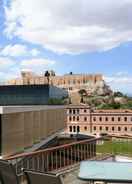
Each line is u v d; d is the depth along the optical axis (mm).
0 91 24359
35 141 17375
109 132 109250
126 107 149125
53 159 7383
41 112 19234
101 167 5832
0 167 4141
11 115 13898
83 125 111188
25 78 164875
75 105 113062
